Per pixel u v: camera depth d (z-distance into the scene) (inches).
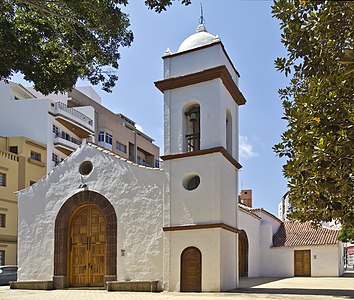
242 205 1305.4
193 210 692.1
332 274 1220.5
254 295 607.8
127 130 2369.6
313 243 1254.9
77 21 564.4
